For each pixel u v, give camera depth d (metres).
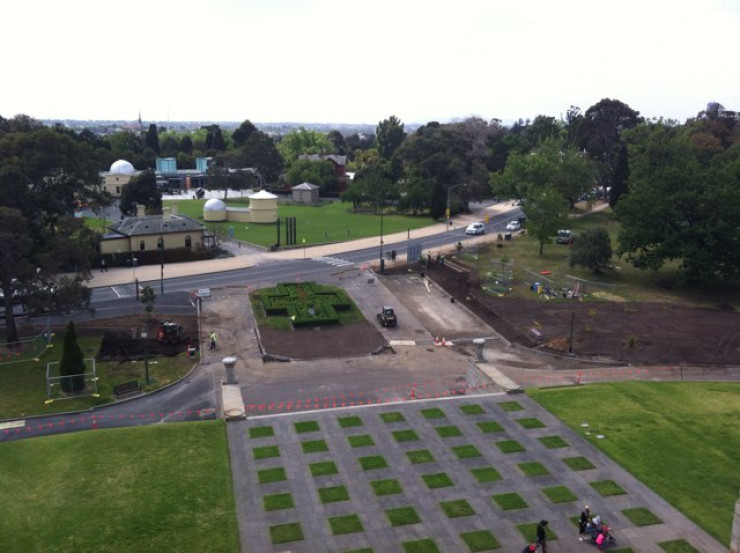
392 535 28.69
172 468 33.69
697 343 57.09
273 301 68.44
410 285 78.81
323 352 55.53
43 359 52.47
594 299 71.94
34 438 36.94
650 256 76.31
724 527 29.53
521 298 72.56
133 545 27.58
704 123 151.62
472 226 114.56
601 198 164.25
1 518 29.36
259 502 31.00
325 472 33.66
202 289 71.38
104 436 37.12
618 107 155.88
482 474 33.69
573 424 39.34
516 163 121.75
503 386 44.06
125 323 61.84
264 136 193.12
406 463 34.69
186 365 51.69
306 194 162.50
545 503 31.27
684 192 73.12
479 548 27.88
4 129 83.44
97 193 77.62
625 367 52.00
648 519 30.06
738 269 72.69
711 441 37.34
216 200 131.25
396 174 157.12
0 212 51.75
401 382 49.31
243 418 39.62
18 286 54.34
